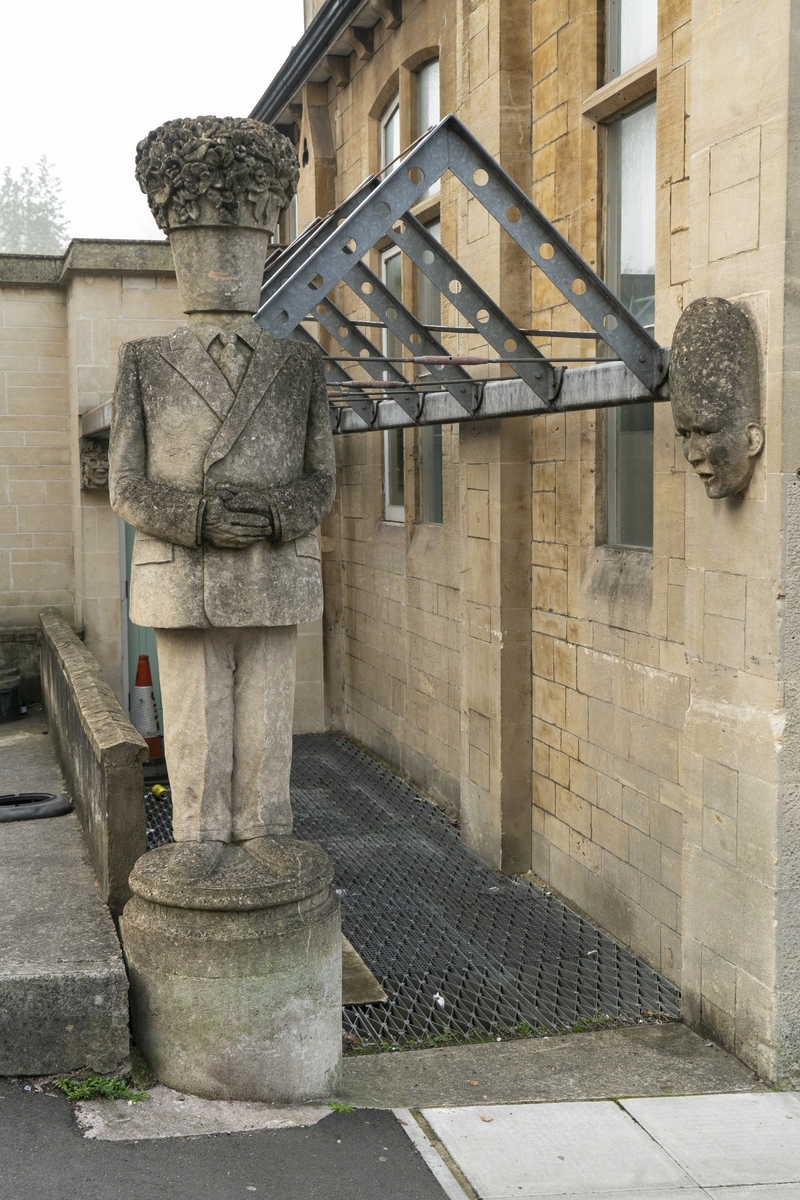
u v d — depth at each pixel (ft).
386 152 34.53
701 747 16.25
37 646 36.86
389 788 32.24
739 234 14.87
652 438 20.20
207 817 13.52
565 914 22.33
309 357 13.43
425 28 29.25
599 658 21.30
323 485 13.21
